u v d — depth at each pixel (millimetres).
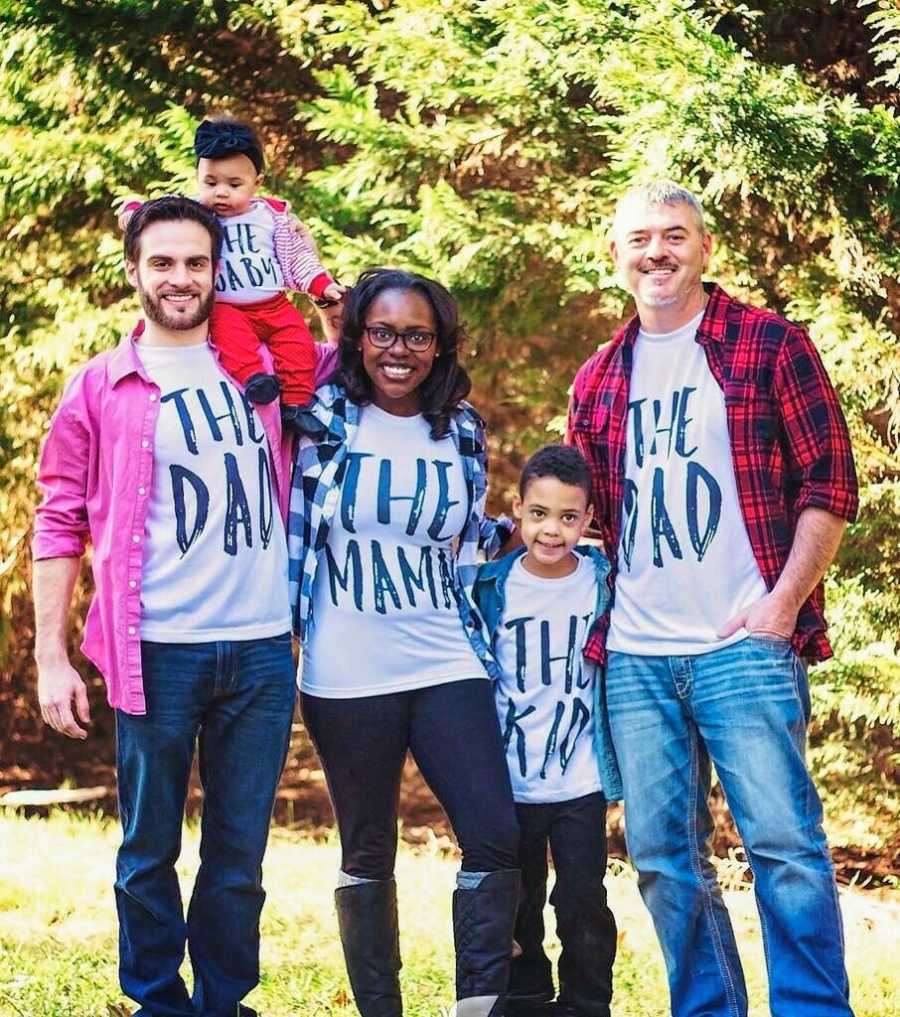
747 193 6324
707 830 3973
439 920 5715
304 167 8461
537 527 3941
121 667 3592
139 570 3602
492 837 3711
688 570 3797
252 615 3664
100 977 4711
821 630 3793
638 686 3869
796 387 3754
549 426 7289
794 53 7227
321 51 7926
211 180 3943
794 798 3730
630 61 6379
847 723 7438
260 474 3711
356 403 3840
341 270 7211
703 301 3896
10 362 8320
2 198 8094
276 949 5250
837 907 3758
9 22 7844
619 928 5762
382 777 3820
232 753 3711
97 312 7961
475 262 7234
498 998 3678
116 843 7031
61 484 3750
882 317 6742
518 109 7234
